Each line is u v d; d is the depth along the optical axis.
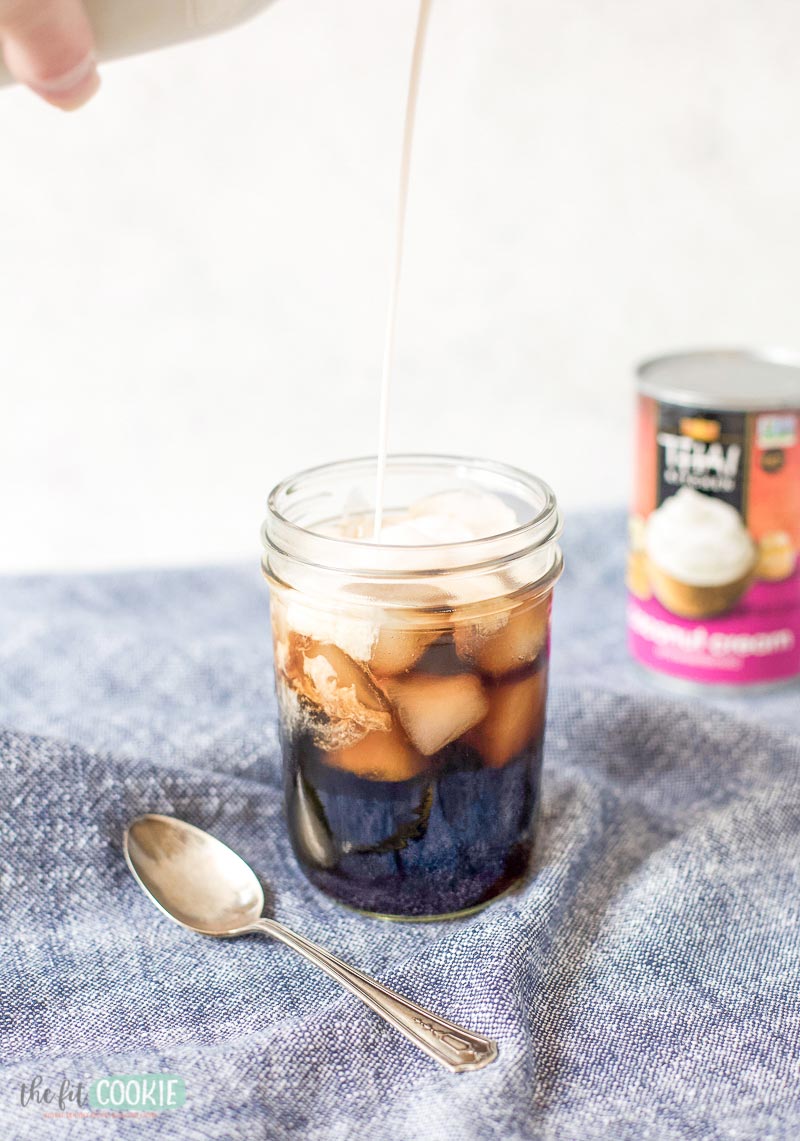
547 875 0.54
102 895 0.55
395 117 0.77
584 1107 0.46
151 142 0.77
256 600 0.77
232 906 0.54
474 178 0.79
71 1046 0.49
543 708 0.53
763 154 0.79
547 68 0.77
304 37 0.75
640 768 0.61
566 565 0.79
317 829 0.52
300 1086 0.47
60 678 0.66
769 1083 0.47
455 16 0.76
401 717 0.50
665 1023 0.49
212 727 0.60
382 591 0.48
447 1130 0.44
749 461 0.64
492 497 0.54
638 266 0.81
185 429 0.83
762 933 0.52
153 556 0.85
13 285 0.79
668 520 0.66
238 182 0.78
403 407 0.83
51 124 0.76
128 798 0.56
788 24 0.77
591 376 0.83
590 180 0.79
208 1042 0.49
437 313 0.81
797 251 0.82
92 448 0.82
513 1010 0.48
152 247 0.79
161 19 0.52
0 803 0.54
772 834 0.56
